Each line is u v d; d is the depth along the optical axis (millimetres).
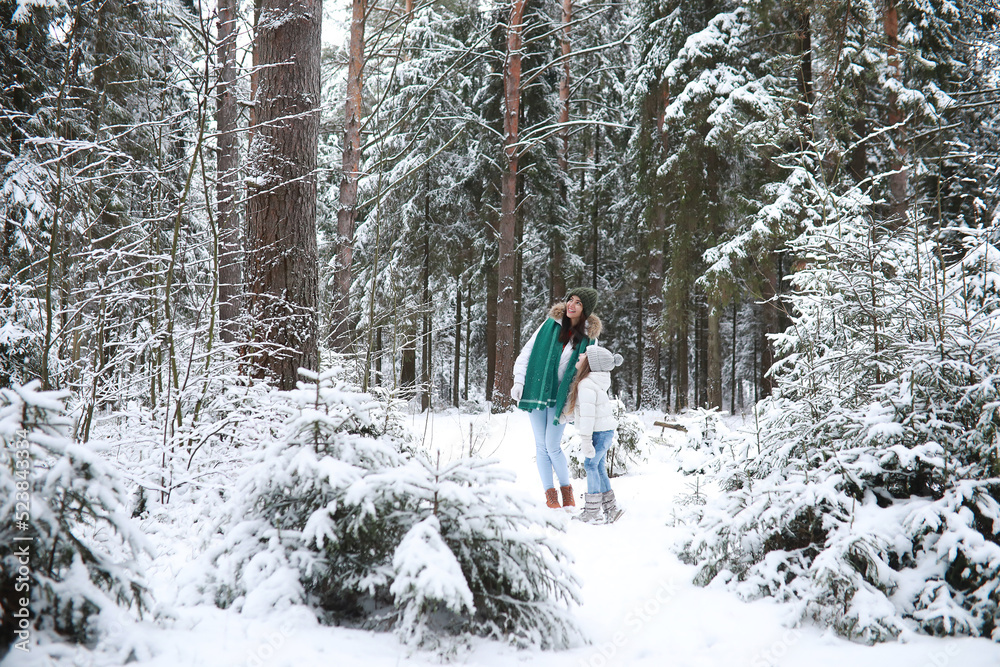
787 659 1920
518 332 18938
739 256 11977
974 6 9094
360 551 2121
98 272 3604
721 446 4406
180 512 3039
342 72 15195
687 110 12844
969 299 3131
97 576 1694
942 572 2221
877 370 3090
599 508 4051
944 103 9656
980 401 2496
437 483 2016
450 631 1976
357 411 2268
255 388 3602
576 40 16578
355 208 10352
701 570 2645
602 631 2182
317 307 4727
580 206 20516
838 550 2234
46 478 1584
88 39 4281
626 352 22266
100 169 4094
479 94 16641
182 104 5520
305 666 1579
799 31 9617
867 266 3377
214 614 1893
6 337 3529
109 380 3449
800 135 6027
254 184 4527
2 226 4391
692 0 13977
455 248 17672
